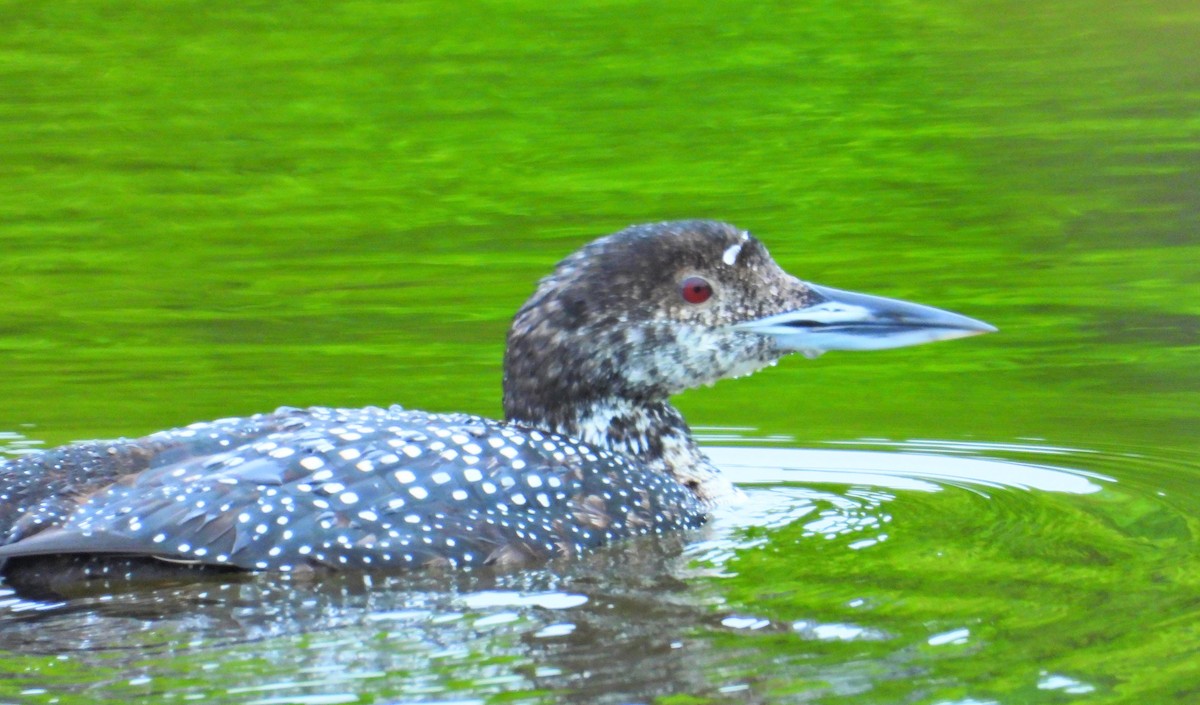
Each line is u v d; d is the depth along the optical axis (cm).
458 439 837
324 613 728
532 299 952
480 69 2228
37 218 1728
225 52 2341
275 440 817
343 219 1725
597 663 665
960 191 1794
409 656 673
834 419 1182
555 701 628
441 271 1545
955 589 761
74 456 817
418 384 1245
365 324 1398
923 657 671
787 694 635
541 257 1588
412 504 798
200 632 705
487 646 686
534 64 2269
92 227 1700
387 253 1609
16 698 629
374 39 2402
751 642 689
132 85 2208
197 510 773
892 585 767
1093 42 2342
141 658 672
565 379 942
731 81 2189
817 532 877
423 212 1741
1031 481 1004
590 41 2350
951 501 952
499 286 1498
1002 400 1224
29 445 1080
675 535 866
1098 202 1744
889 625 710
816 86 2162
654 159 1908
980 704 624
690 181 1834
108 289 1505
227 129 2038
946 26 2414
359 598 749
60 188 1834
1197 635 695
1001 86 2170
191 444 828
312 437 819
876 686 643
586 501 847
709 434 1148
